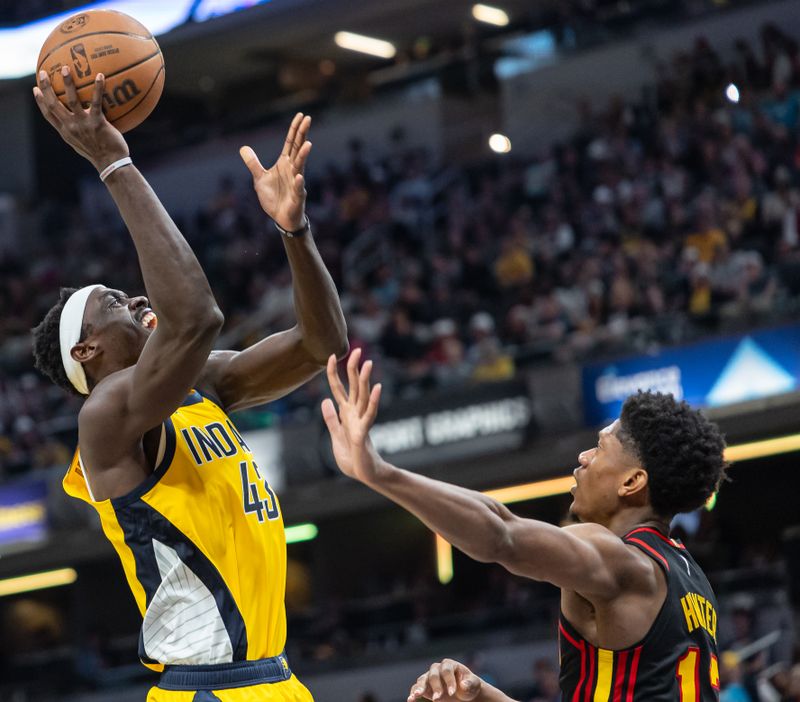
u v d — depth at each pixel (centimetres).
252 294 2117
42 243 2480
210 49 2419
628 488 351
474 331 1667
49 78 364
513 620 1536
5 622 2234
